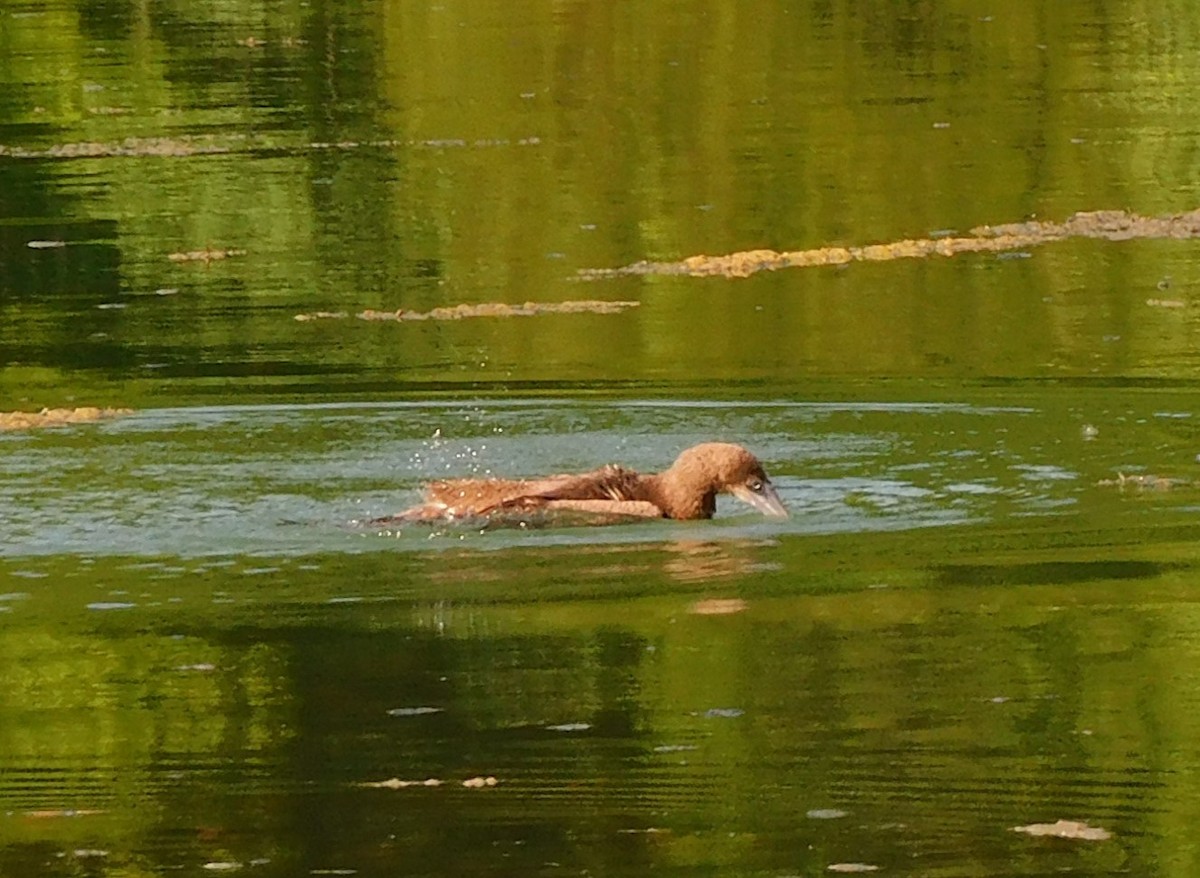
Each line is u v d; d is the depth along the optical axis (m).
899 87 32.56
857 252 23.14
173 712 10.52
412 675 10.95
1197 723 10.13
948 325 19.48
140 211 26.38
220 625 11.71
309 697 10.75
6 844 9.16
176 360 18.75
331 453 15.29
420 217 25.50
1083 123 29.62
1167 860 8.73
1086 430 15.53
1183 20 37.19
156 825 9.28
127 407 16.81
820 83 33.06
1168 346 18.30
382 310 20.97
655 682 10.83
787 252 23.28
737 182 26.83
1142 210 24.80
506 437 15.73
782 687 10.62
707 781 9.62
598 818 9.22
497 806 9.36
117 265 23.66
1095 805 9.25
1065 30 36.81
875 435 15.57
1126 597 11.88
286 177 27.97
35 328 20.53
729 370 17.81
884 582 12.27
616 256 23.36
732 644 11.29
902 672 10.87
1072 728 9.98
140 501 14.05
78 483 14.50
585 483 13.84
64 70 36.72
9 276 23.23
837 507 13.80
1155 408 16.12
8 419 16.39
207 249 24.33
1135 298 20.45
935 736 10.06
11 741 10.21
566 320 20.20
